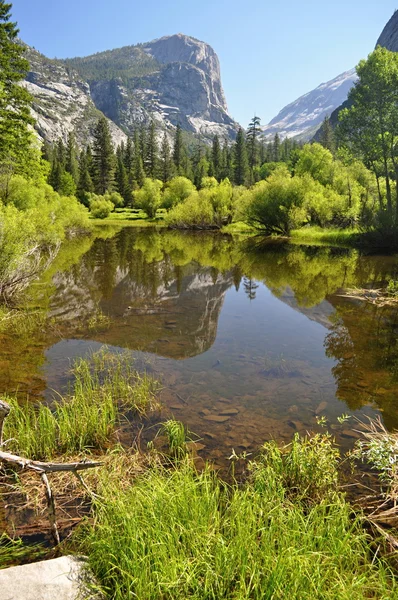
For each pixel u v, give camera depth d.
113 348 7.16
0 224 9.40
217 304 10.72
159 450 3.89
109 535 2.40
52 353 6.79
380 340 7.69
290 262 17.64
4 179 20.27
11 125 21.94
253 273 15.24
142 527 2.39
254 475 3.25
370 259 17.95
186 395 5.26
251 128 85.81
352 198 27.78
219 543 2.24
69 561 2.25
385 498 3.16
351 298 11.07
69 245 23.56
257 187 29.80
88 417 4.18
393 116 21.33
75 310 9.68
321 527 2.54
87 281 13.36
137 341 7.58
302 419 4.61
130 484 3.26
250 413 4.75
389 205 21.30
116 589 2.03
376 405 5.00
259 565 2.16
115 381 5.49
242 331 8.36
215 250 22.14
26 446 3.68
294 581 2.04
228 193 36.59
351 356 6.83
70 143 83.94
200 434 4.23
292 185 27.61
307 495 3.05
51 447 3.78
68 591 2.03
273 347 7.34
